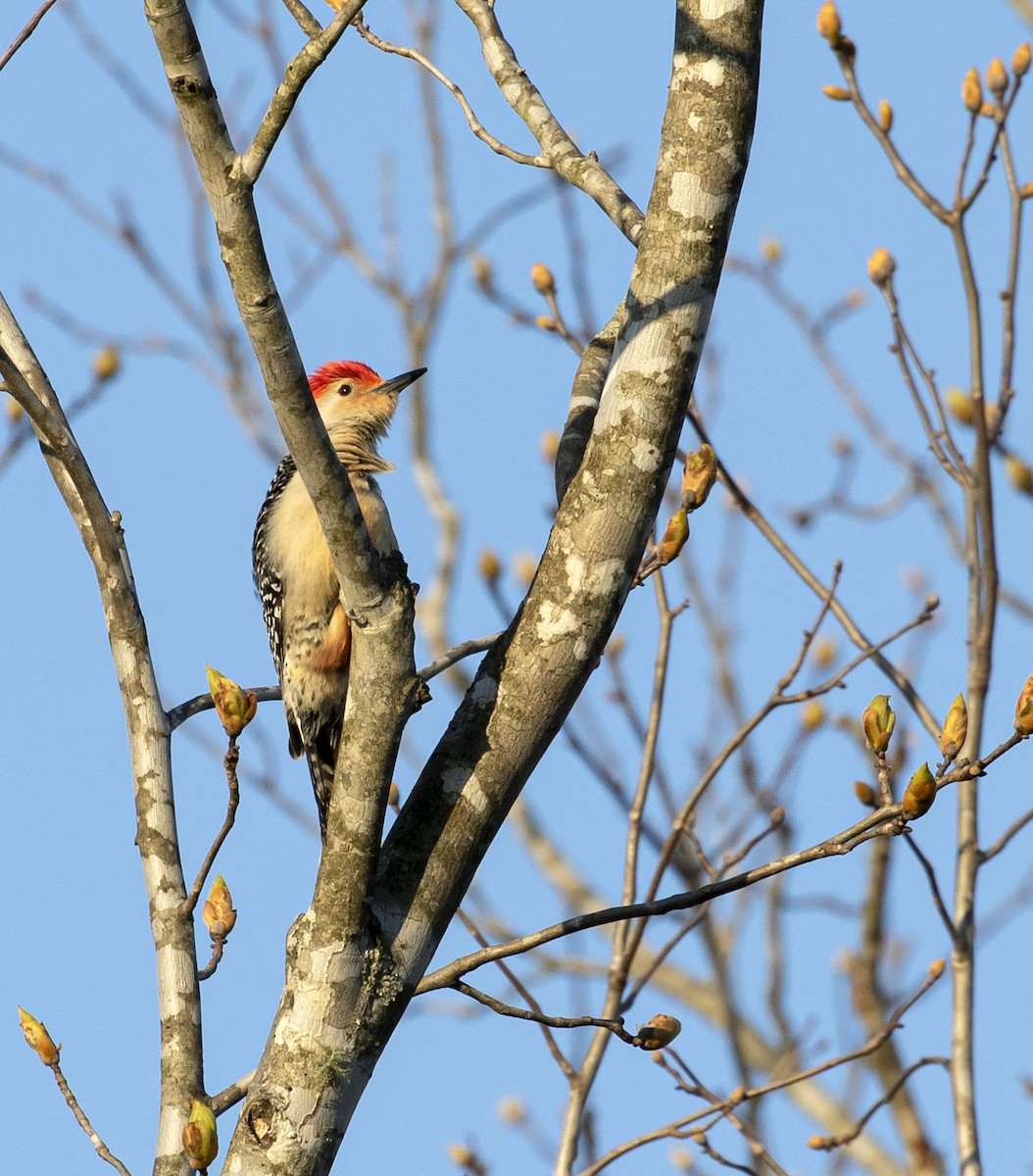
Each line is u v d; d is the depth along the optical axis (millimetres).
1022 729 7742
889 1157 18328
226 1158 7668
